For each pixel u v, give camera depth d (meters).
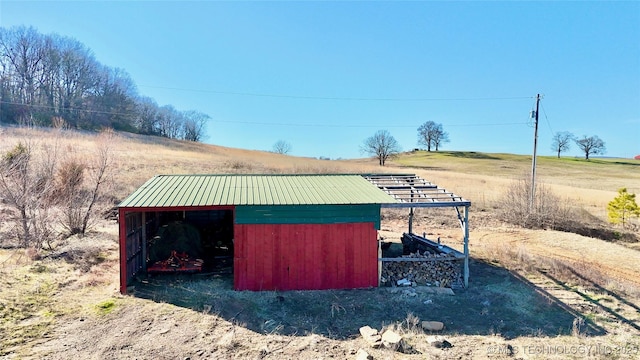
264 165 36.53
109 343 7.11
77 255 12.12
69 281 10.06
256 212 10.04
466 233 10.89
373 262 10.51
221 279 10.86
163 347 7.05
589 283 11.30
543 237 17.89
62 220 14.89
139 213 11.18
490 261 13.50
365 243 10.46
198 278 10.90
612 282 11.29
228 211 15.38
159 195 10.51
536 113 22.48
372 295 9.94
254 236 10.07
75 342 7.11
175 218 15.08
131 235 10.45
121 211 9.41
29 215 13.82
